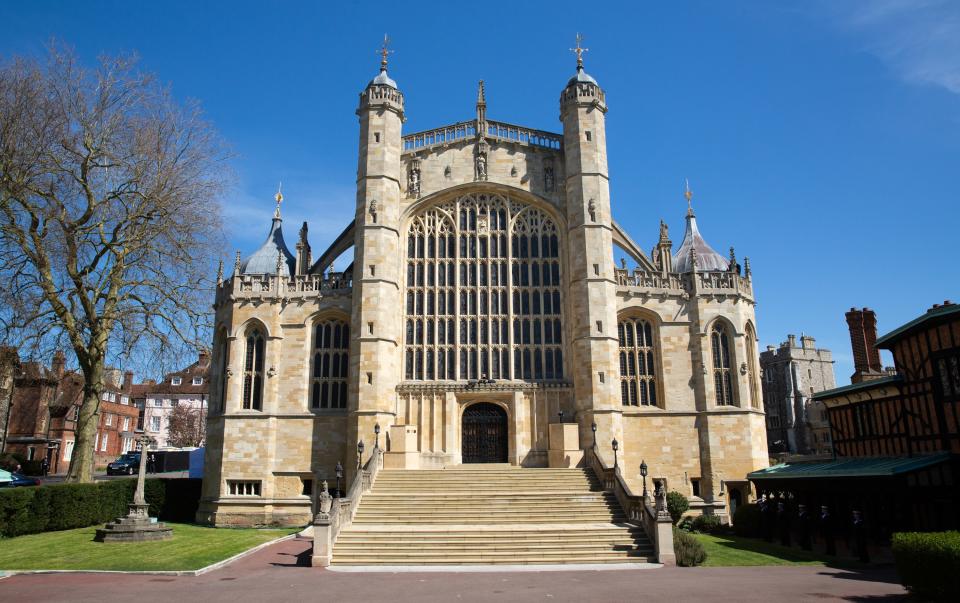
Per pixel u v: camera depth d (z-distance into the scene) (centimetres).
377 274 4412
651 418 4459
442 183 4750
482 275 4691
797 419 9500
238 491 4303
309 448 4341
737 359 4569
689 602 1866
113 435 9275
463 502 3362
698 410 4478
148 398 11150
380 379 4272
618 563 2684
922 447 2972
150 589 2102
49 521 3372
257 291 4562
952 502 2814
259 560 2794
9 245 3381
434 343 4547
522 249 4734
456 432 4384
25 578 2317
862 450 3456
